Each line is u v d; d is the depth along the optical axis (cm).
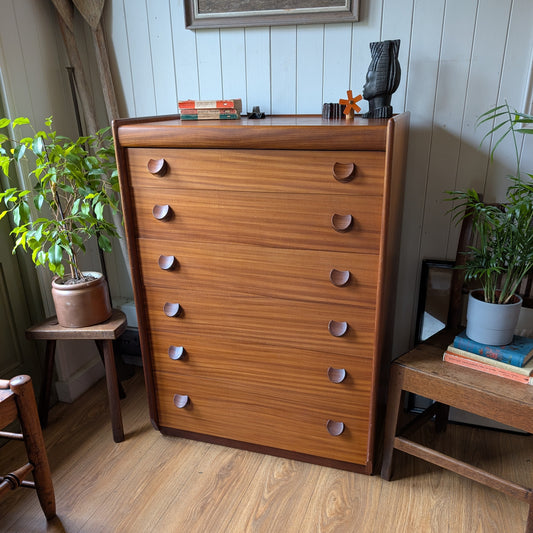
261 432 172
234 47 182
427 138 171
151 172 148
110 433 192
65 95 201
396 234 156
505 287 140
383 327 147
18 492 163
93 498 159
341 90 176
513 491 132
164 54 191
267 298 152
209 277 156
